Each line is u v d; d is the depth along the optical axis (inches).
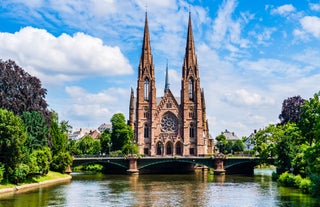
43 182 3971.5
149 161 5723.4
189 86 7672.2
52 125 4872.0
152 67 7652.6
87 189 3484.3
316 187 2383.1
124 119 6988.2
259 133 5561.0
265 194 2997.0
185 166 7293.3
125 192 3275.1
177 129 7480.3
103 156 5885.8
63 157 4729.3
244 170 6112.2
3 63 3841.0
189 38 7839.6
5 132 3115.2
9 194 3011.8
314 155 2479.1
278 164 4035.4
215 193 3186.5
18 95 3860.7
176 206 2527.1
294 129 3976.4
